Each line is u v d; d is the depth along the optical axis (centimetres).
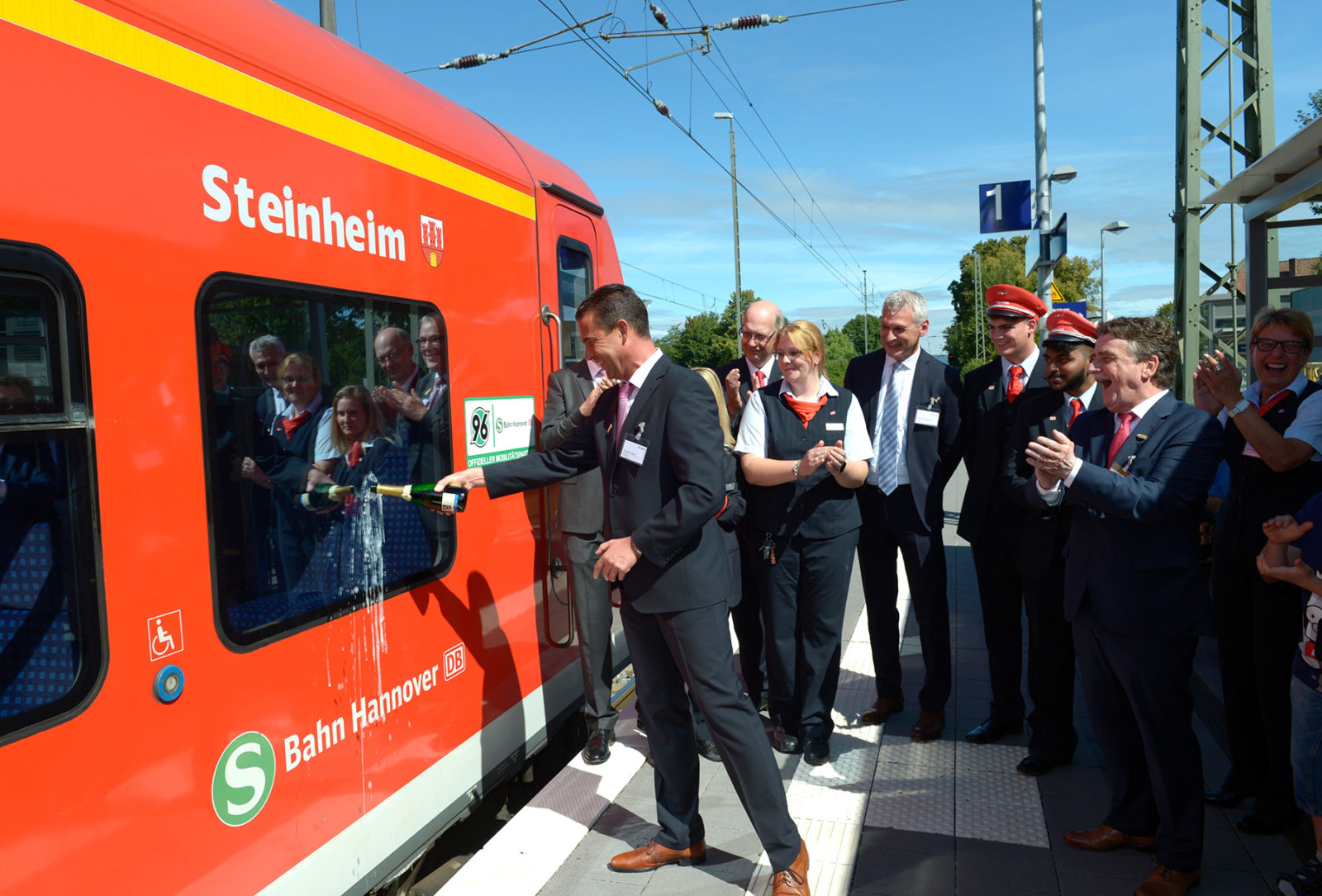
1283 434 315
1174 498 263
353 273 264
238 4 238
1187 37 784
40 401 175
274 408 233
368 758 263
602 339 270
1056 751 367
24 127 173
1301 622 305
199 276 210
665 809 301
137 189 195
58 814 176
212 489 212
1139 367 278
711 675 270
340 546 256
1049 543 350
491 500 338
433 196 306
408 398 290
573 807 345
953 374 400
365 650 264
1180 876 273
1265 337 324
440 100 333
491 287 344
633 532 276
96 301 186
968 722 426
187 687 204
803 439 358
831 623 371
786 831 274
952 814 336
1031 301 367
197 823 205
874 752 393
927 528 393
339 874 250
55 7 180
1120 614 271
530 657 364
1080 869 297
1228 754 382
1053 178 1184
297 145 243
